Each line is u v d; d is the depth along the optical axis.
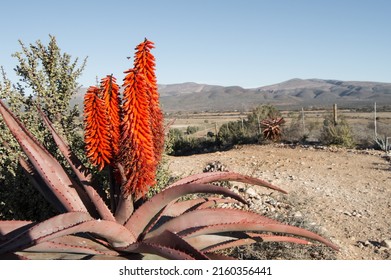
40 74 5.47
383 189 9.39
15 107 5.34
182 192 3.23
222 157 13.91
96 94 3.37
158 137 3.56
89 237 3.62
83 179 3.57
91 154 3.44
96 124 3.39
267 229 3.28
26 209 5.15
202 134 35.94
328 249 5.47
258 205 7.39
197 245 3.64
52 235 2.76
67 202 3.64
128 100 3.24
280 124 19.89
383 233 6.47
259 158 13.52
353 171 11.45
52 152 5.32
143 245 3.05
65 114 5.64
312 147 16.11
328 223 6.88
